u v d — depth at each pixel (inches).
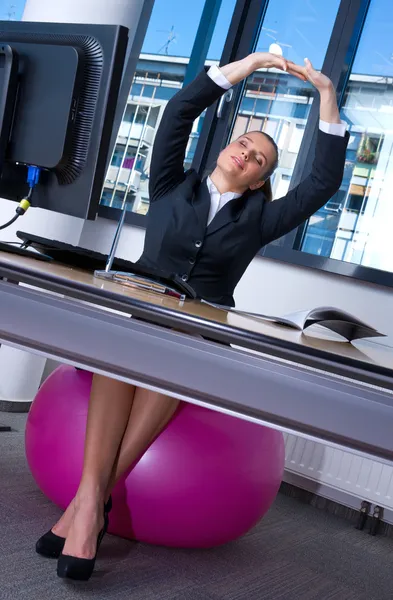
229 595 73.6
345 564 95.3
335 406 28.6
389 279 121.6
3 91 49.1
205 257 86.1
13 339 32.1
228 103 139.9
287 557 91.7
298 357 32.2
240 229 86.0
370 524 118.2
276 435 86.7
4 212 131.1
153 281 57.6
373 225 129.8
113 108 49.1
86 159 49.3
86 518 65.7
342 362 32.2
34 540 74.9
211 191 89.5
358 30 133.3
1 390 134.2
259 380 29.4
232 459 78.0
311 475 122.0
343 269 124.5
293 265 129.6
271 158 89.4
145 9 150.5
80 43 48.9
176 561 79.4
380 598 85.2
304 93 137.4
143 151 149.9
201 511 77.4
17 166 51.9
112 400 68.1
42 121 49.0
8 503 84.7
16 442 113.9
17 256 55.7
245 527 82.1
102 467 67.3
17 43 50.3
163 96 149.7
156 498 75.7
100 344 31.1
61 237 132.1
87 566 64.6
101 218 144.6
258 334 33.0
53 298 31.9
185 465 75.7
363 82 133.3
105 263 60.7
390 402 28.1
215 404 30.1
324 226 132.3
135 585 70.1
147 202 149.3
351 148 132.7
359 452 28.5
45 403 83.8
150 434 71.7
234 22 140.8
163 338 30.5
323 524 114.2
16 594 61.5
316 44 136.6
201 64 146.6
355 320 53.1
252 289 131.7
